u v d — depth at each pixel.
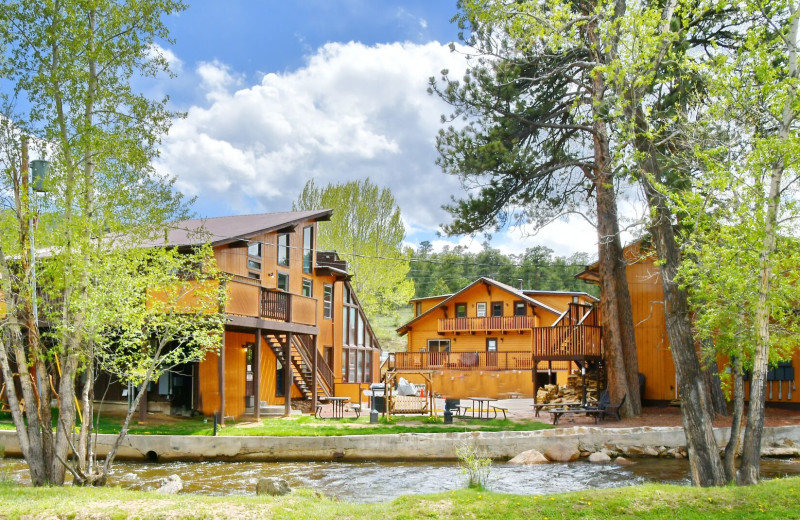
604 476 16.59
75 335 12.08
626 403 24.12
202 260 13.51
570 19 13.52
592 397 27.41
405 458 19.22
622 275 24.97
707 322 11.42
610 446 20.06
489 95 22.78
